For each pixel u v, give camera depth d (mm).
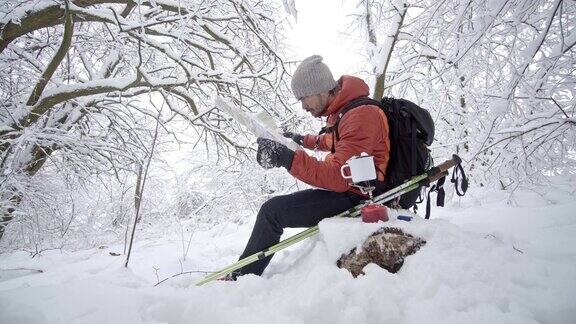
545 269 1458
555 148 3908
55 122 5418
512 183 4012
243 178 7203
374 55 5777
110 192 6516
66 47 4320
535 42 2672
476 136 4336
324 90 2010
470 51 3416
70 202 5805
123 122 6172
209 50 5137
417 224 1681
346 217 1864
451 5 3484
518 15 2904
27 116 4734
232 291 1494
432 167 1948
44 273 3141
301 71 2006
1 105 4547
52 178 5570
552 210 2947
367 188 1793
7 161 4742
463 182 1930
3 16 4066
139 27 4402
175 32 4746
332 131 1985
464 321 1180
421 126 1855
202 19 4660
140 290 1456
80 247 6332
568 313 1200
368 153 1781
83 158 5309
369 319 1296
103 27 5652
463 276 1395
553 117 3107
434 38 3883
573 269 1445
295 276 1690
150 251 4273
